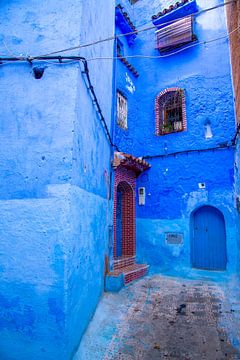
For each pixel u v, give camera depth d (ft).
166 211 27.73
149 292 20.40
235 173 24.79
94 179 17.53
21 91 13.75
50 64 13.80
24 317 11.57
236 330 14.20
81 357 12.24
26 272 11.87
